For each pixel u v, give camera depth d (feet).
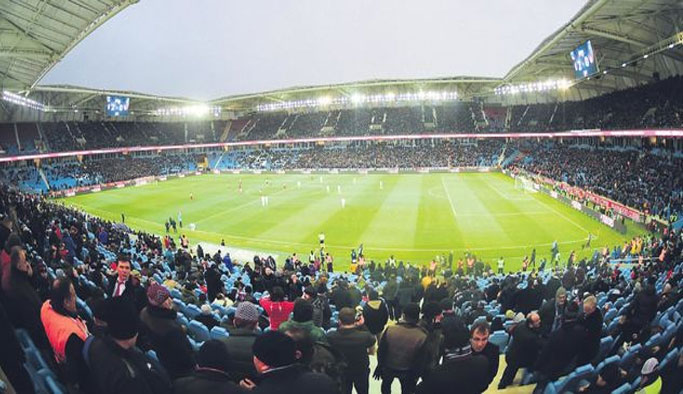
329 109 358.64
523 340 22.31
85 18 112.37
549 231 121.08
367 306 25.55
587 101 229.45
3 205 66.64
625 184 143.64
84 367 14.53
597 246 108.06
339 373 16.44
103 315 12.57
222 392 12.06
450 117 306.55
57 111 284.20
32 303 19.04
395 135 294.66
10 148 246.27
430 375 15.78
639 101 175.32
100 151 282.15
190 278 56.29
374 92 319.68
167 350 15.71
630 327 28.91
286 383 11.59
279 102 350.84
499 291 53.36
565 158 208.74
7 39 122.62
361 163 277.23
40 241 55.01
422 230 126.11
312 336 17.40
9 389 13.08
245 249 115.85
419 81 281.95
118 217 160.25
